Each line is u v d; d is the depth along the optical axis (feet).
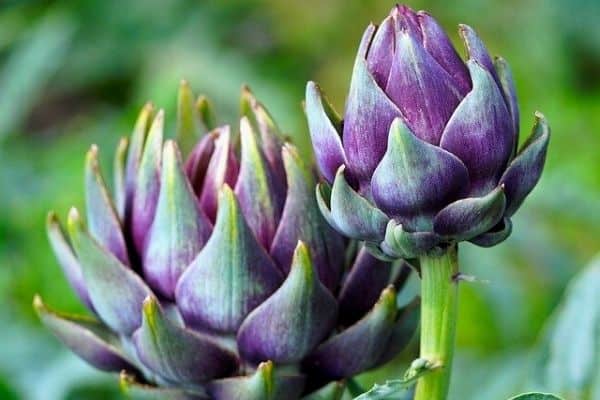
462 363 3.22
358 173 2.16
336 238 2.31
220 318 2.30
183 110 2.44
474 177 2.13
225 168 2.34
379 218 2.15
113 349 2.38
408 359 3.26
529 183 2.16
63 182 3.92
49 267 3.48
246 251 2.28
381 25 2.16
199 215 2.31
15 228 3.66
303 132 4.30
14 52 4.84
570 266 3.39
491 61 2.16
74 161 3.99
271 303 2.27
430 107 2.13
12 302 3.44
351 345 2.29
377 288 2.32
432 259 2.20
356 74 2.13
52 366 3.18
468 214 2.13
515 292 3.31
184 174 2.31
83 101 5.25
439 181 2.12
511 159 2.16
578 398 2.61
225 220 2.27
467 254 3.33
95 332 2.41
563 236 3.45
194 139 2.44
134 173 2.38
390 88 2.14
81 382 3.11
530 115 4.13
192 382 2.32
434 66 2.13
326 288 2.28
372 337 2.29
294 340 2.28
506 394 3.12
